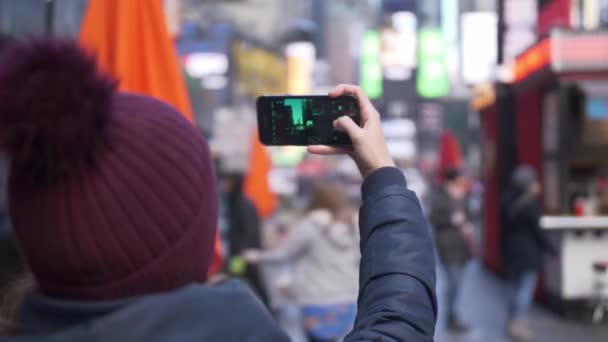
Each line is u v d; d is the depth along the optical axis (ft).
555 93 34.58
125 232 2.94
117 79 2.99
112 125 2.95
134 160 2.96
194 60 97.30
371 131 4.25
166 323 2.89
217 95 97.50
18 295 3.28
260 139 4.90
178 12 24.12
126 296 3.01
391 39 161.68
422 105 168.66
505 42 41.32
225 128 66.85
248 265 22.35
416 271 3.63
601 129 33.83
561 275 33.12
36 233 2.92
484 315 33.94
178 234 3.06
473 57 59.41
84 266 2.93
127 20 10.91
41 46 2.82
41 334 2.89
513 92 42.06
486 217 48.42
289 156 143.13
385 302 3.54
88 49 2.92
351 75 205.67
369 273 3.70
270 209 35.04
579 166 35.96
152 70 10.96
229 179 22.86
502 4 40.86
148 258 3.00
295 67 136.56
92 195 2.88
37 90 2.74
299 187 121.60
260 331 3.06
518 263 28.48
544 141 36.70
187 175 3.07
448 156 42.80
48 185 2.85
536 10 40.11
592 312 32.76
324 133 4.80
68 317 2.94
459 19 60.49
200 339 2.91
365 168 4.19
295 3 166.61
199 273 3.22
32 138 2.74
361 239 3.91
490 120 47.14
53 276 3.00
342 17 205.87
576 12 41.70
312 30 158.51
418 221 3.82
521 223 28.40
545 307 35.55
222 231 26.48
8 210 3.03
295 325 28.19
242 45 110.83
